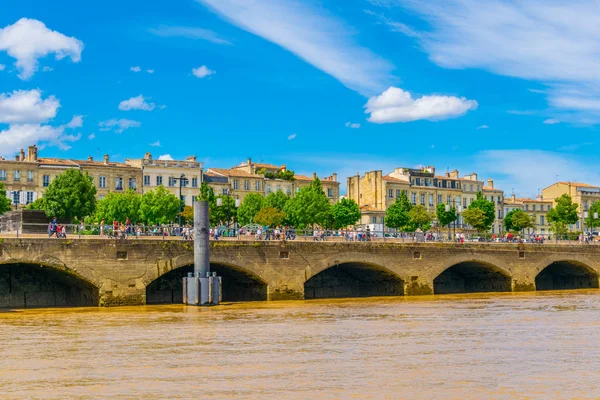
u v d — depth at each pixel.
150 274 57.78
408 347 36.47
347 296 77.50
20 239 52.31
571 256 85.00
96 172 130.38
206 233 59.12
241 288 67.69
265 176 150.12
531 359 32.75
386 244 71.19
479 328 44.50
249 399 24.80
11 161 124.00
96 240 55.56
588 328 44.59
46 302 60.56
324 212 123.81
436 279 84.31
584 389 26.36
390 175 165.88
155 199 118.44
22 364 31.53
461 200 167.00
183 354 34.16
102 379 28.20
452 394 25.52
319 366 30.94
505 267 79.75
